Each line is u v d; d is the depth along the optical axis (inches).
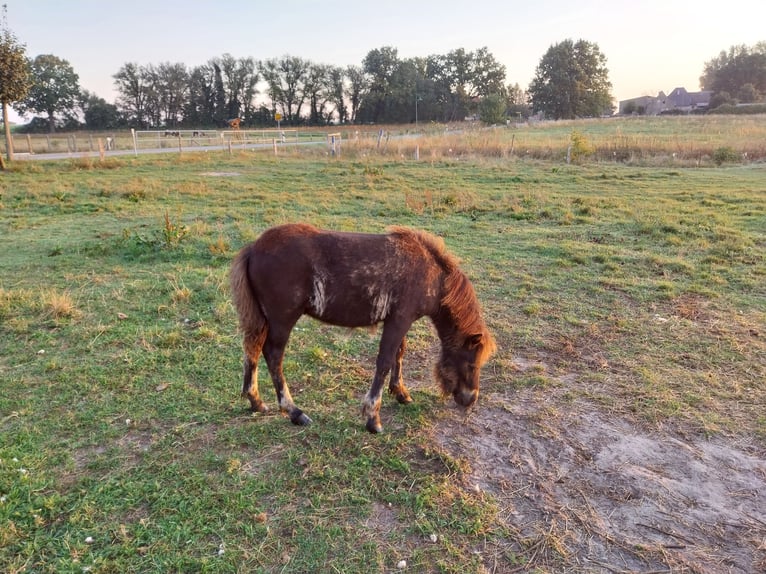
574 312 260.5
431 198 538.6
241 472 141.6
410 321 160.4
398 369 178.5
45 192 566.3
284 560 114.2
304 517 126.6
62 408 169.9
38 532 119.6
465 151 1026.7
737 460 150.4
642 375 197.8
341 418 169.0
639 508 132.3
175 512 127.0
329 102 3644.2
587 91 3398.1
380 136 1191.6
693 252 358.0
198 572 111.3
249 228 394.9
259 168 834.8
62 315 240.5
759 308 263.1
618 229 424.2
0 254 340.5
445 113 3730.3
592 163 892.6
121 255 340.2
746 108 2746.1
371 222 440.1
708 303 269.9
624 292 287.0
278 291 150.4
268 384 190.4
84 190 594.9
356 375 197.9
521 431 164.1
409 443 157.4
